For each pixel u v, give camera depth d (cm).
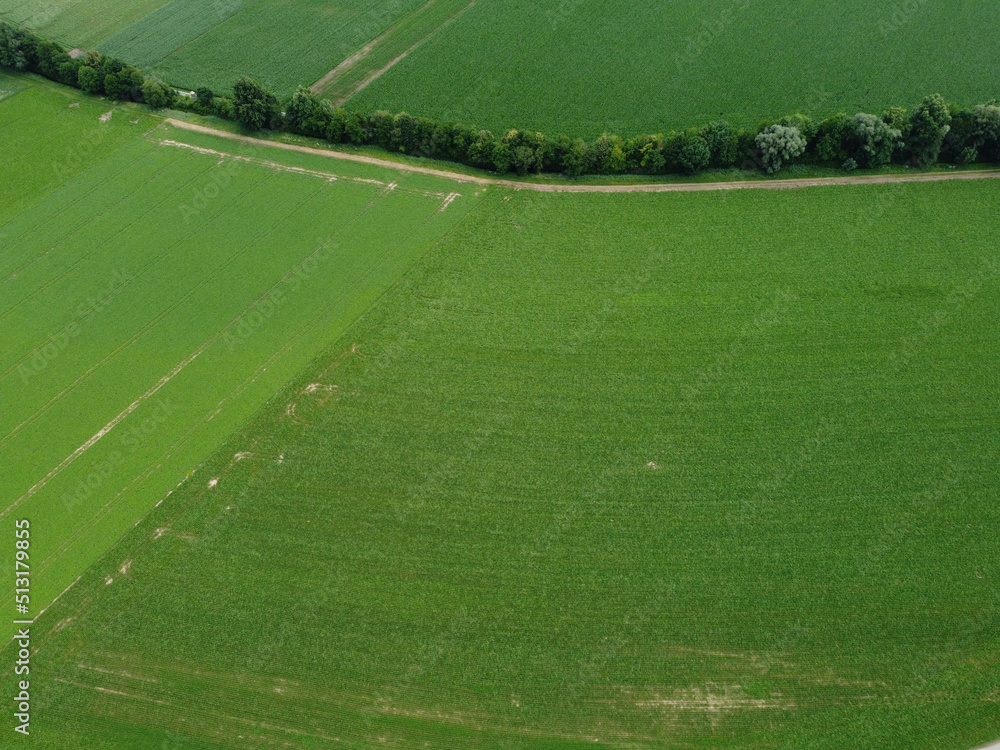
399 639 4619
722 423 5484
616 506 5097
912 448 5328
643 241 6694
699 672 4469
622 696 4400
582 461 5316
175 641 4656
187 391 5844
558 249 6662
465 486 5225
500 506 5119
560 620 4659
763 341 5944
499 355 5928
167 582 4881
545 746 4253
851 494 5119
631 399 5634
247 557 4962
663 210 6950
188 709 4428
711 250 6600
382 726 4344
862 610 4656
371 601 4762
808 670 4462
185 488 5300
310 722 4372
